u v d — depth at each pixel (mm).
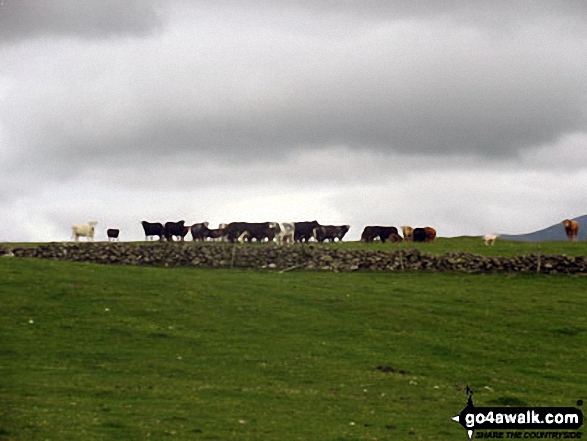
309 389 45031
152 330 54656
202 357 50094
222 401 41656
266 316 60125
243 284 68750
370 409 41938
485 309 65750
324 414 40531
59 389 42219
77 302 59125
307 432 37469
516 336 59906
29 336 51875
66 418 37156
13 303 57625
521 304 67625
